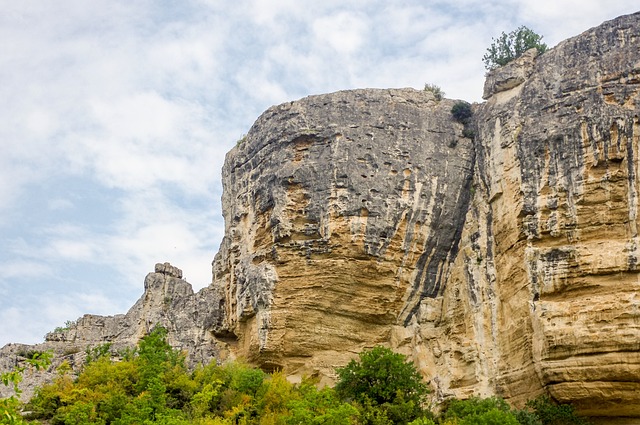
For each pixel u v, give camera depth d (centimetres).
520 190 4112
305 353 4472
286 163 4722
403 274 4519
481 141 4594
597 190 3862
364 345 4494
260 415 3762
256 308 4541
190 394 4109
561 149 4034
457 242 4616
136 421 3669
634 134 3872
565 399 3634
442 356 4306
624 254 3672
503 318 4100
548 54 4416
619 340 3512
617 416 3622
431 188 4647
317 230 4531
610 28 4209
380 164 4644
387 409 3697
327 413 3378
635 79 4019
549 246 3919
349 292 4475
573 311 3656
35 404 4216
